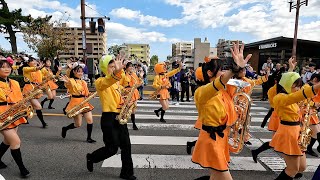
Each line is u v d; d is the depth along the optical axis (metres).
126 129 4.05
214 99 2.79
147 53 64.50
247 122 2.91
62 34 23.88
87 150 5.25
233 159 4.99
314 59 21.72
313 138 5.16
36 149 5.27
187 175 4.23
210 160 2.79
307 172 4.46
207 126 2.84
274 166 4.67
